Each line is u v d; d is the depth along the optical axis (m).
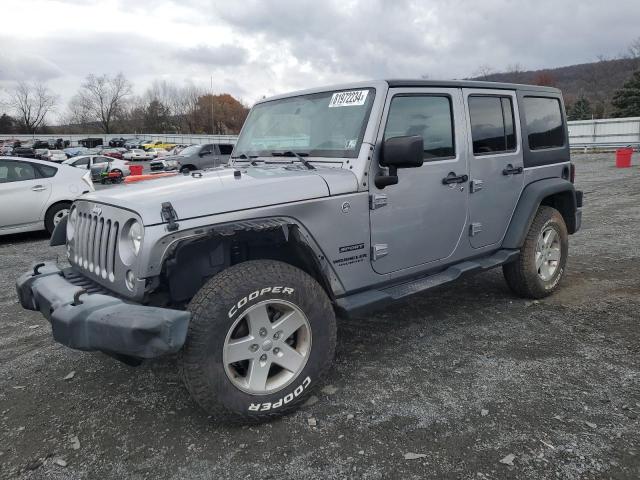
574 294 4.93
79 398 3.26
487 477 2.38
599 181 15.11
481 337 3.99
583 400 3.01
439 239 3.84
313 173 3.20
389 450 2.61
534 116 4.73
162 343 2.35
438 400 3.07
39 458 2.65
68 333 2.48
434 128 3.76
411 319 4.44
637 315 4.33
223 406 2.68
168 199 2.68
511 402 3.01
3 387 3.46
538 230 4.59
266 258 3.38
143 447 2.71
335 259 3.20
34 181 8.81
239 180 3.03
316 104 3.75
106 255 2.88
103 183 22.53
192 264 2.90
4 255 7.81
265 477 2.44
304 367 2.95
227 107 96.31
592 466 2.43
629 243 6.98
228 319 2.65
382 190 3.39
